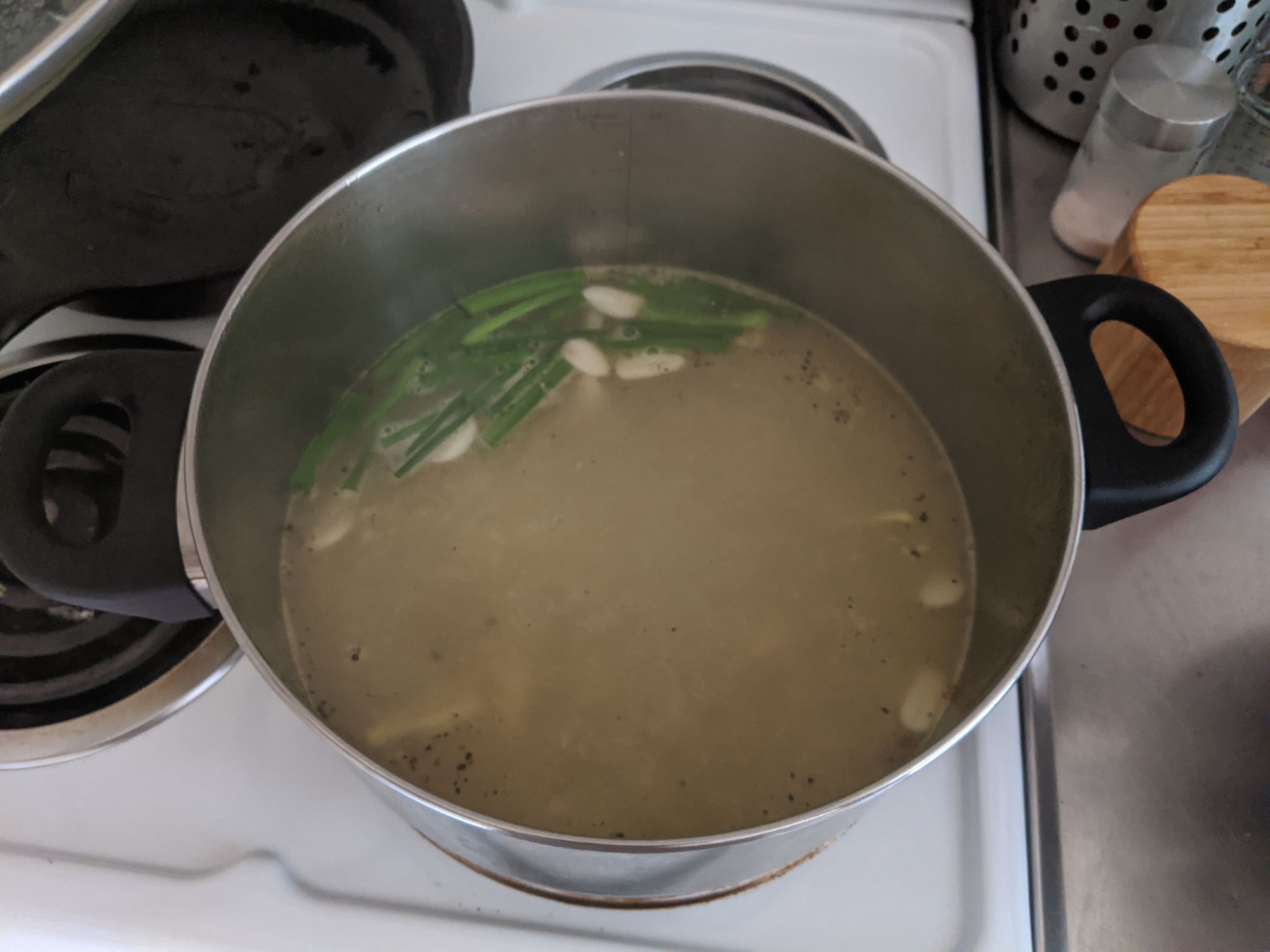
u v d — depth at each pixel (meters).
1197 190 0.37
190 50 0.45
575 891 0.30
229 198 0.41
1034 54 0.45
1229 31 0.40
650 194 0.41
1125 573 0.38
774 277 0.44
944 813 0.32
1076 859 0.33
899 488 0.40
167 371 0.31
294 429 0.39
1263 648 0.37
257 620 0.34
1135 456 0.30
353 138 0.43
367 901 0.31
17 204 0.40
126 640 0.34
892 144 0.45
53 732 0.33
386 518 0.40
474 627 0.37
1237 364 0.35
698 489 0.40
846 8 0.48
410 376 0.43
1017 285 0.32
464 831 0.26
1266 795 0.34
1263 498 0.39
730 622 0.37
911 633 0.37
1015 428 0.35
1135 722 0.35
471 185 0.38
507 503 0.40
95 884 0.30
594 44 0.47
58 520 0.35
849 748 0.35
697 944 0.30
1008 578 0.35
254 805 0.32
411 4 0.45
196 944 0.30
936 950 0.30
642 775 0.34
